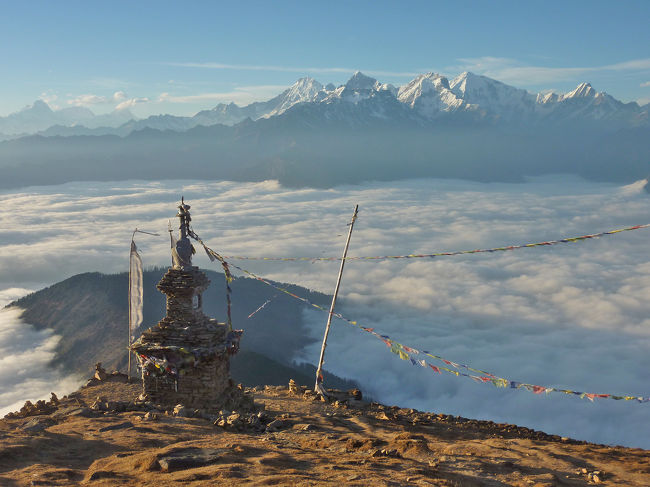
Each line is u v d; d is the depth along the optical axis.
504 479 18.67
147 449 19.05
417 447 22.11
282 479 15.24
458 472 18.92
